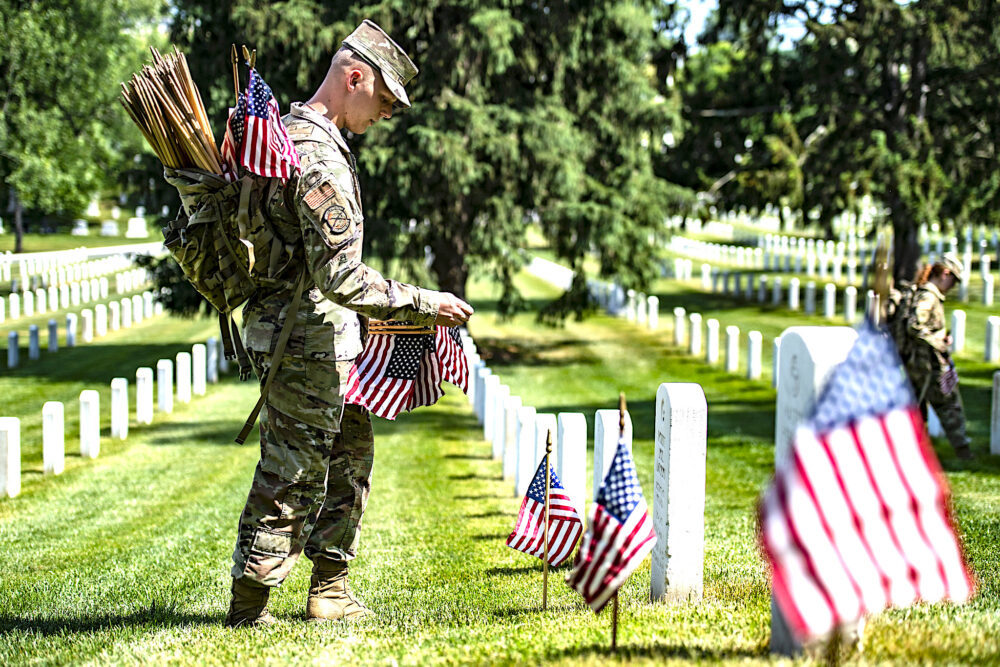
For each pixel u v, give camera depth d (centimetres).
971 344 2502
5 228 6962
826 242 4591
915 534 344
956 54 3284
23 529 1128
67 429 1920
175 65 509
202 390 2352
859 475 345
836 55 3316
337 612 630
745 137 3756
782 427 406
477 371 2038
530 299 4525
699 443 587
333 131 539
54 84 4097
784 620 421
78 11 4078
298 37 2405
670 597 593
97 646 550
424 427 1938
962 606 555
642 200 2844
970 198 3303
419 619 608
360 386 607
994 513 970
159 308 4053
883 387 352
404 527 1106
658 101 3434
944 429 1347
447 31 2538
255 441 1777
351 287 515
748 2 3344
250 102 493
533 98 2794
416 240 2784
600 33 2836
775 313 3447
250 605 580
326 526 624
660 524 603
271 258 524
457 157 2438
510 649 474
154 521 1160
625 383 2445
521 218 2825
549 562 623
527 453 1252
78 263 5047
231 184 516
